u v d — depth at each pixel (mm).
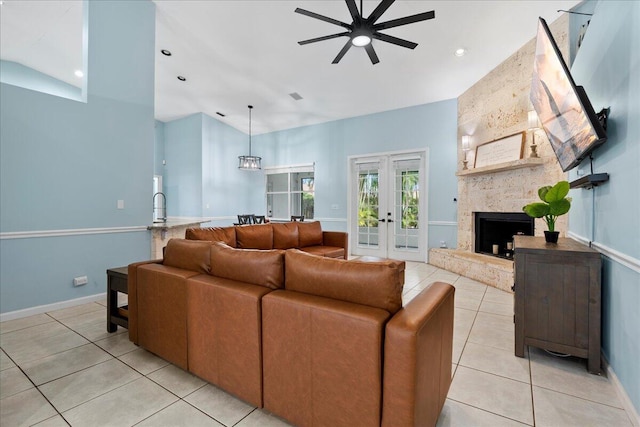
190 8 3645
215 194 7273
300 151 7348
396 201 6023
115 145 3482
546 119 2625
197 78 5301
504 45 3799
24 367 1965
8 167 2758
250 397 1540
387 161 6090
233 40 4168
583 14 2760
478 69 4391
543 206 2346
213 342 1685
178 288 1859
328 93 5578
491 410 1568
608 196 1896
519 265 2129
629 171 1599
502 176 4199
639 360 1466
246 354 1536
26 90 2854
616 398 1669
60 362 2031
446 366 1521
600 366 1937
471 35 3639
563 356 2150
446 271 4859
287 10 3500
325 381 1280
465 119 5012
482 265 4094
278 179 7867
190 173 7156
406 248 5930
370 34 2760
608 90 1901
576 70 2676
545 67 2404
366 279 1285
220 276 1819
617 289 1765
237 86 5551
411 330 1073
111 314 2504
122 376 1870
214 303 1663
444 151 5441
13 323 2697
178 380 1829
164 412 1541
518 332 2137
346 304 1301
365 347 1164
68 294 3143
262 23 3770
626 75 1643
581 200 2529
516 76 3914
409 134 5797
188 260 2018
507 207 4109
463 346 2297
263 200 8102
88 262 3291
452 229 5387
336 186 6746
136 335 2186
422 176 5727
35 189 2914
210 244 1946
